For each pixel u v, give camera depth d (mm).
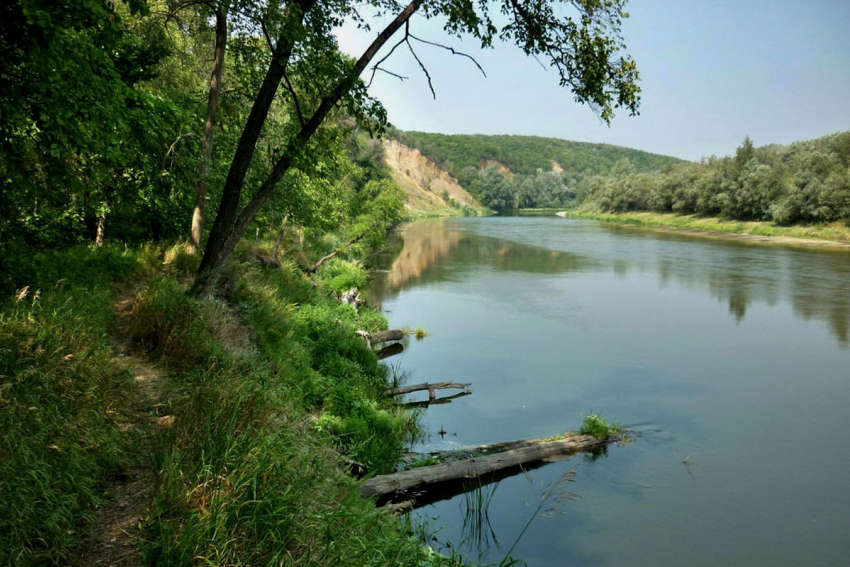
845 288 27766
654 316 22359
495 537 7738
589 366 16016
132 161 10414
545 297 26406
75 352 5879
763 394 13773
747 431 11555
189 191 13609
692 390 14102
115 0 11625
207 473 4207
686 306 24250
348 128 10273
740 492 9164
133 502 4277
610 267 36500
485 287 29156
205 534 3715
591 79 10078
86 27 6375
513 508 8508
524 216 131875
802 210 56656
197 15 13047
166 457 4465
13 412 4230
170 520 3936
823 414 12508
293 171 16062
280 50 9055
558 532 7918
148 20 12305
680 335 19500
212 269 10008
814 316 22141
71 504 3807
